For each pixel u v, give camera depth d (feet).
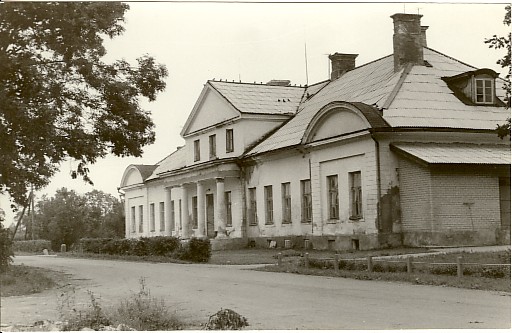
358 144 109.81
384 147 106.11
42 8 80.84
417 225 102.99
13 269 88.12
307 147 122.31
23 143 82.17
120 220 236.63
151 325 42.86
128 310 45.57
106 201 240.94
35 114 81.76
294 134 133.49
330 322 42.96
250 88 157.79
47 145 82.89
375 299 53.42
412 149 105.19
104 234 228.02
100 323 43.65
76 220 219.00
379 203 104.99
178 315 47.60
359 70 143.54
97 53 88.07
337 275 74.33
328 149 117.80
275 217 136.46
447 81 117.91
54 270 94.02
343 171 114.32
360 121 107.96
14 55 82.07
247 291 61.52
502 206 105.70
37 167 83.97
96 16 84.58
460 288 59.21
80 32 84.79
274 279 73.05
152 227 195.00
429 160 99.96
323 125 118.32
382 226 105.09
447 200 101.09
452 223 100.94
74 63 85.35
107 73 92.84
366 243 107.34
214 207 156.97
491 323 41.68
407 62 121.39
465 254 81.41
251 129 147.33
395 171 106.32
